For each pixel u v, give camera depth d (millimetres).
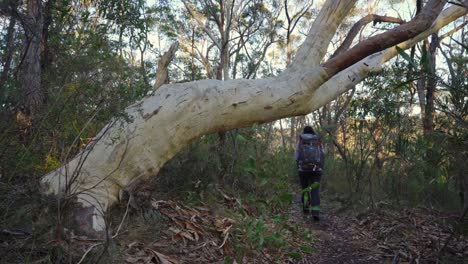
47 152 3494
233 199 4688
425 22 3746
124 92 3496
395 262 3828
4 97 2936
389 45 3785
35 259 2357
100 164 3285
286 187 3734
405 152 5617
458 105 3176
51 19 3756
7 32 3230
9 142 2932
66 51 3680
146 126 3443
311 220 5457
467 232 3707
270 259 3445
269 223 4016
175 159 4812
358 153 7078
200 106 3611
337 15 4203
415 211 5445
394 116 6066
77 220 2930
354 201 6199
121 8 3441
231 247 3479
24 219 2678
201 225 3816
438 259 3646
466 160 3627
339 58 3844
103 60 3627
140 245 3072
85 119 3553
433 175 5398
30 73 3484
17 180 3119
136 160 3414
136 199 3688
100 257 2293
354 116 6570
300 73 3967
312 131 5918
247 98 3744
